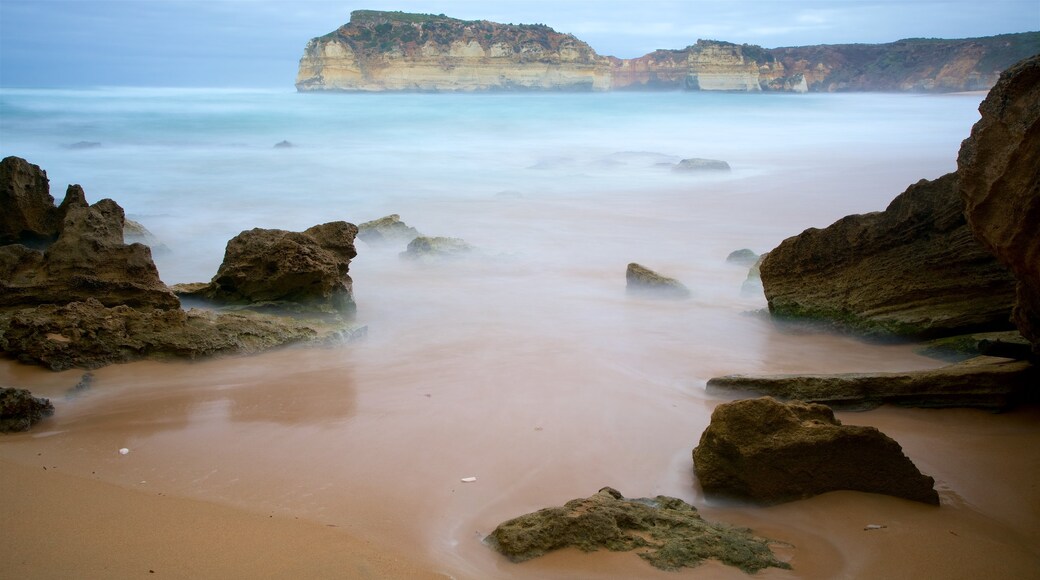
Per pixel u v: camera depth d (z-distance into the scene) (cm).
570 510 603
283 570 554
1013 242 766
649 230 2103
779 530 637
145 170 3441
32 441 787
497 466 740
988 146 787
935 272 1093
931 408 860
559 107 9850
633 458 762
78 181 3028
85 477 704
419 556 584
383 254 1734
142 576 539
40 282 1100
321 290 1186
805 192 2827
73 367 959
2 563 550
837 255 1187
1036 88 743
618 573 554
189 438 797
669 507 651
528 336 1155
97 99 11569
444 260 1641
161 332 1013
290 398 904
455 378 974
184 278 1520
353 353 1068
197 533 604
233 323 1055
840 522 641
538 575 556
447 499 678
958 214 1076
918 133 5959
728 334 1177
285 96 14850
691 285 1497
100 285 1105
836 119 7800
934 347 1048
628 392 932
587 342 1129
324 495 680
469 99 12631
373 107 9731
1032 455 758
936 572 571
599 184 3109
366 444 785
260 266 1198
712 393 921
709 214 2369
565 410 876
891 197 2694
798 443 665
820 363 1040
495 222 2219
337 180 3173
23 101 10112
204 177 3216
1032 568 576
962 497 686
